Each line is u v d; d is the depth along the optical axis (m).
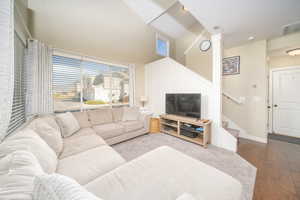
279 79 3.25
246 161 1.96
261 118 2.77
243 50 3.00
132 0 3.09
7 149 0.84
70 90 2.70
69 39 2.53
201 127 2.68
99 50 3.02
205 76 3.74
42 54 2.20
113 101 3.49
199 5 1.62
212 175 1.00
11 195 0.50
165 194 0.81
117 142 2.55
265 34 2.43
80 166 1.20
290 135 3.12
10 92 1.12
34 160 0.78
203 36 3.79
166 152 1.37
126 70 3.79
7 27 1.07
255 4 1.58
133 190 0.85
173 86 3.44
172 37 4.62
